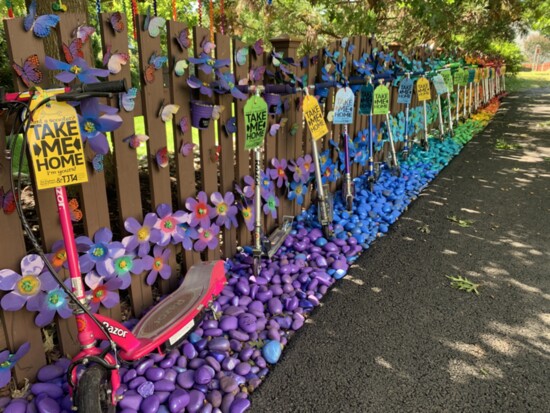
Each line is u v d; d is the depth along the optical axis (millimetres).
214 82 2537
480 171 5672
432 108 7309
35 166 1539
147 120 2277
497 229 3820
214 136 2744
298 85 3355
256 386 1985
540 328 2428
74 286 1618
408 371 2080
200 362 2070
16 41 1646
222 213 2877
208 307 2357
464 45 13266
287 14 8008
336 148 4312
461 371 2086
